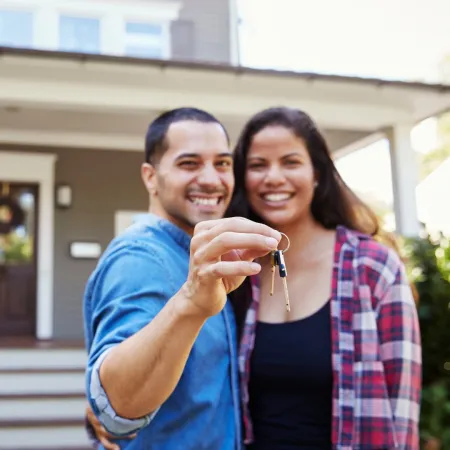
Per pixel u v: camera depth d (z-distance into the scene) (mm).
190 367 1361
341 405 1552
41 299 6719
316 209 1922
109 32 7496
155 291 1274
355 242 1712
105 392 1089
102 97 5191
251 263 995
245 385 1626
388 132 6016
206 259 1012
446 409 3229
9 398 4770
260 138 1821
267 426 1613
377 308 1613
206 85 5355
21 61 4832
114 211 6980
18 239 6906
